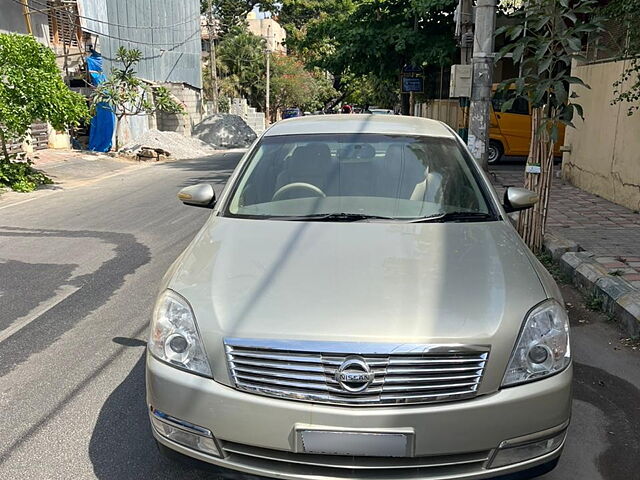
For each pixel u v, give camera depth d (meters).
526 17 5.65
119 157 20.17
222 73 48.78
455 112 19.44
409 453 2.30
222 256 2.97
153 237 7.96
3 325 4.81
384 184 3.71
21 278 6.10
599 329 4.66
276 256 2.93
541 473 2.49
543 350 2.47
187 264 2.97
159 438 2.57
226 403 2.38
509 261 2.92
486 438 2.34
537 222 6.44
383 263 2.84
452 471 2.36
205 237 3.27
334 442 2.29
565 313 2.69
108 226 8.70
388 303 2.52
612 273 5.31
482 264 2.86
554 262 6.23
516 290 2.66
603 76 9.58
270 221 3.38
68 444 3.14
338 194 3.66
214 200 3.99
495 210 3.57
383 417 2.28
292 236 3.15
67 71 20.25
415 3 15.37
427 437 2.29
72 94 11.95
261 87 51.09
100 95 19.70
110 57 23.38
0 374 3.94
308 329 2.39
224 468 2.44
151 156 20.66
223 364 2.41
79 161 17.70
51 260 6.82
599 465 2.97
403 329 2.38
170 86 28.83
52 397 3.63
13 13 16.98
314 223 3.31
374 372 2.30
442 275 2.74
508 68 16.92
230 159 21.86
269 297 2.59
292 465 2.38
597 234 6.98
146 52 26.56
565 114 5.89
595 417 3.41
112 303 5.33
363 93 49.41
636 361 4.12
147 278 6.09
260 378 2.37
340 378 2.30
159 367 2.54
